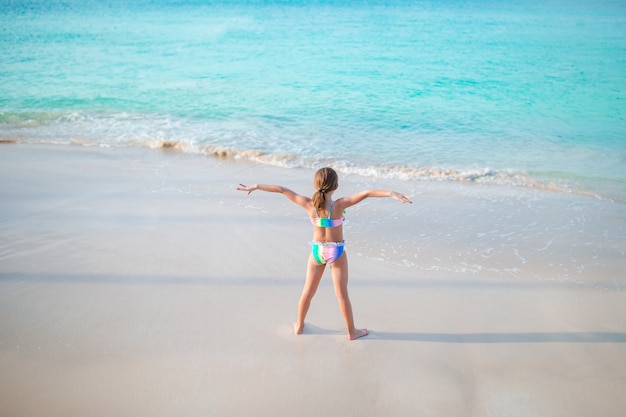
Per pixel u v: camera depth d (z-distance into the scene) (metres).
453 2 46.16
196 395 4.04
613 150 11.30
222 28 30.11
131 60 21.02
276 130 12.53
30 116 13.31
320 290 5.71
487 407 3.97
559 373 4.36
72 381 4.17
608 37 26.61
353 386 4.18
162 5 43.06
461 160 10.62
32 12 37.38
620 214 7.89
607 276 6.02
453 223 7.53
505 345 4.75
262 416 3.83
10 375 4.23
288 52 22.92
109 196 8.30
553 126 13.15
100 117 13.39
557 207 8.20
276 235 7.00
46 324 4.95
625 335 4.89
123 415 3.82
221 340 4.77
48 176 9.18
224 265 6.18
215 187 8.82
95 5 42.44
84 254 6.36
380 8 41.09
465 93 16.48
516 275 6.04
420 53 22.86
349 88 16.91
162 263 6.19
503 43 25.30
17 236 6.80
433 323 5.11
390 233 7.17
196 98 15.42
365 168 9.99
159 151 10.93
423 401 4.03
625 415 3.87
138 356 4.50
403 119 13.64
